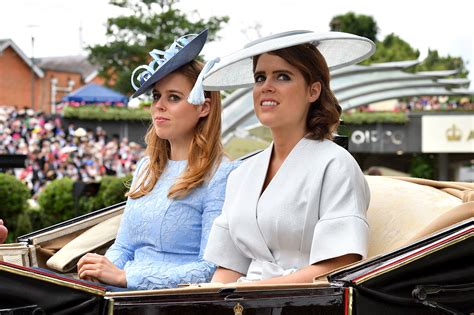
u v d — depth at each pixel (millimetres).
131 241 3186
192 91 2922
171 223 3072
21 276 2100
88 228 3447
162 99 3188
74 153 22359
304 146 2674
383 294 2242
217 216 3020
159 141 3254
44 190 12664
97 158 23188
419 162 28422
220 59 2889
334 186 2551
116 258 3145
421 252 2260
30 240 3348
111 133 25391
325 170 2582
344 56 2916
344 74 16656
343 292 2225
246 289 2217
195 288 2201
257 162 2771
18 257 3246
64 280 2143
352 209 2514
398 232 2781
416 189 2965
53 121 24828
